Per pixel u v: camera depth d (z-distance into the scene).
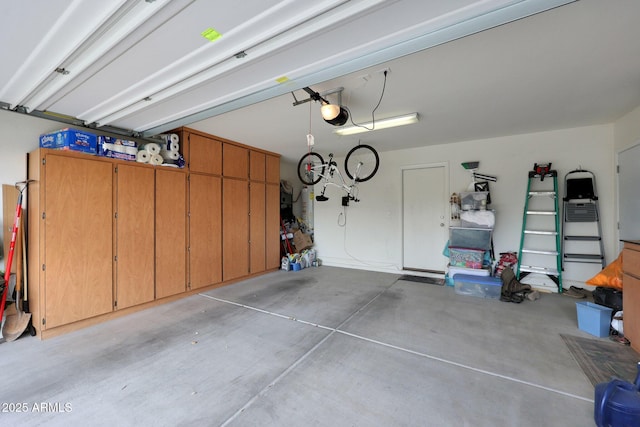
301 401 1.84
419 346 2.57
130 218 3.41
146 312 3.45
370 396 1.89
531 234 4.41
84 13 1.53
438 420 1.67
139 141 3.94
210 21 1.59
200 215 4.23
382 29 1.68
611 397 1.54
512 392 1.92
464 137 4.59
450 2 1.46
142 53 1.91
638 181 3.29
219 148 4.53
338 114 2.72
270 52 1.86
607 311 2.73
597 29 1.85
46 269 2.77
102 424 1.65
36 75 2.22
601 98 3.03
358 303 3.77
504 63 2.29
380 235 5.74
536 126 4.03
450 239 4.75
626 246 2.55
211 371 2.19
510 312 3.42
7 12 1.50
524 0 1.44
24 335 2.81
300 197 7.15
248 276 5.11
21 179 2.99
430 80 2.58
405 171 5.52
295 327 3.00
